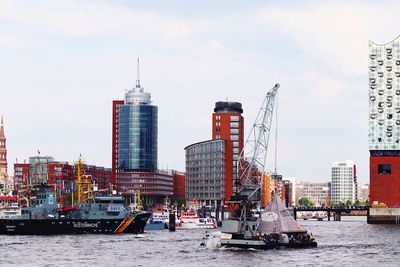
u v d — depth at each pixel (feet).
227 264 631.56
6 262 645.92
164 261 655.76
